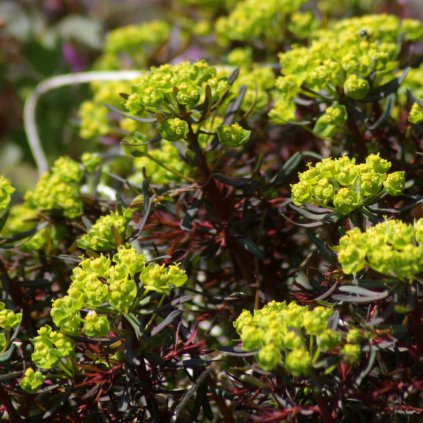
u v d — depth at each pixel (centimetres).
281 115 92
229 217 90
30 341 87
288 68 91
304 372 80
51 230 95
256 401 85
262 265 92
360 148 91
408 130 91
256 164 90
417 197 86
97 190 99
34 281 91
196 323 87
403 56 100
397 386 82
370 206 86
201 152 89
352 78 89
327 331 80
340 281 84
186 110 88
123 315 84
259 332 81
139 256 84
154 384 85
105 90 106
